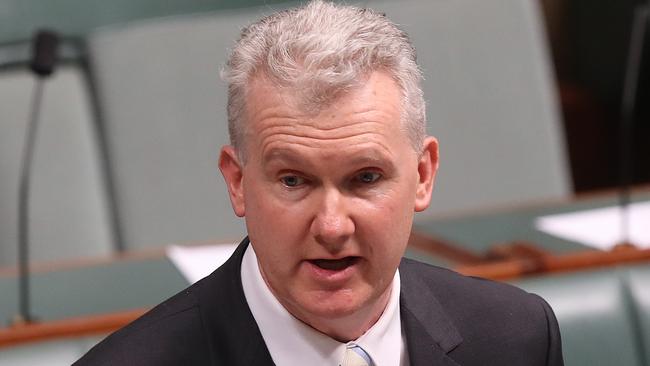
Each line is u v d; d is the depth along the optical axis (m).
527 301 3.82
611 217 7.54
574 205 7.95
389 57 2.83
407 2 9.97
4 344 5.42
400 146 2.86
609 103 15.54
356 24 2.86
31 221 9.20
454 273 3.87
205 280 3.53
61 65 9.62
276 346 3.30
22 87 9.34
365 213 2.85
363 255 2.91
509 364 3.65
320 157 2.77
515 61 10.07
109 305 6.24
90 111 9.58
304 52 2.79
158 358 3.29
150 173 9.41
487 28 10.06
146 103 9.48
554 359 3.78
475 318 3.68
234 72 2.92
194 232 9.38
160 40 9.60
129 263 6.95
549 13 15.88
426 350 3.49
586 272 6.00
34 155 9.27
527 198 9.89
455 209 9.73
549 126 10.04
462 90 9.92
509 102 10.00
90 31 10.67
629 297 5.91
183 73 9.58
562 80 16.11
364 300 2.96
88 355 3.33
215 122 9.55
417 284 3.66
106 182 9.54
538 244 7.00
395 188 2.88
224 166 3.12
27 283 6.20
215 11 11.15
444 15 10.00
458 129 9.85
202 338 3.35
